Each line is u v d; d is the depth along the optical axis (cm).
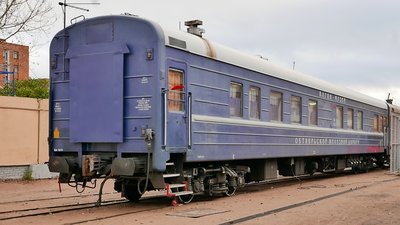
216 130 1213
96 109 1078
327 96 1917
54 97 1157
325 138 1875
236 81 1315
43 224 871
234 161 1408
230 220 891
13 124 1872
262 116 1436
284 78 1571
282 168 1714
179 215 952
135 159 1020
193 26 1252
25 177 1889
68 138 1126
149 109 1025
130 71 1054
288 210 1030
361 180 1872
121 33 1068
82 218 936
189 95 1119
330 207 1073
